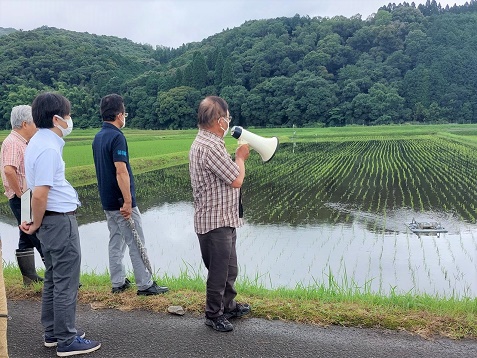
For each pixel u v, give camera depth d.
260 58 86.38
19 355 3.33
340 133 59.97
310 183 23.62
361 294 4.49
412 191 21.05
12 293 4.58
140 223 4.51
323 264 10.58
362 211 16.86
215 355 3.22
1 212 15.84
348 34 94.50
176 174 27.19
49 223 3.22
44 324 3.42
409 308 3.94
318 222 15.08
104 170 4.27
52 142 3.20
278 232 13.68
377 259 11.00
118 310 4.06
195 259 10.79
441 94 73.31
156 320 3.82
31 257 4.81
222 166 3.42
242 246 12.12
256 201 18.95
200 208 3.55
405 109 73.50
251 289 4.58
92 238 12.71
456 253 11.55
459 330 3.47
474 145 43.16
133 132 64.81
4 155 4.46
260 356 3.19
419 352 3.19
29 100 61.91
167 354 3.25
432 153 38.09
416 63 80.69
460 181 23.72
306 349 3.27
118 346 3.39
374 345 3.30
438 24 86.50
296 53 87.75
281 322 3.71
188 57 100.94
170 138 51.09
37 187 3.10
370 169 28.77
